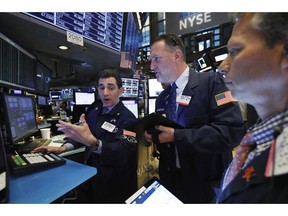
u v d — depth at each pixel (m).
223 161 1.06
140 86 3.27
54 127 2.11
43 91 2.36
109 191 1.45
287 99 0.39
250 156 0.40
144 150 1.84
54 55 2.21
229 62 0.45
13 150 1.18
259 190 0.32
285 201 0.29
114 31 2.19
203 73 1.19
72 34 1.56
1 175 0.69
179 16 6.96
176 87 1.21
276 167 0.31
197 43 6.35
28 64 1.74
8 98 1.16
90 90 3.20
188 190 1.08
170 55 1.14
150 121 0.98
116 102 1.64
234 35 0.43
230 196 0.38
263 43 0.38
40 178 0.78
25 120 1.44
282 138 0.33
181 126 1.03
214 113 1.05
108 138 1.46
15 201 0.61
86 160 1.53
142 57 4.69
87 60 2.48
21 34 1.46
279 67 0.37
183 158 1.06
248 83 0.41
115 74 1.66
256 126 0.45
